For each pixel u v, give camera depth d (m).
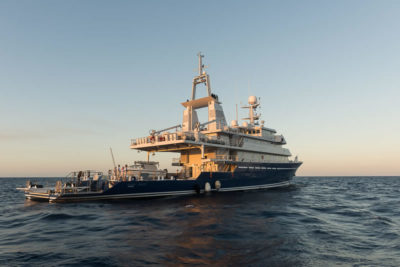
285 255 10.74
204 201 27.03
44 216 19.41
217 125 36.62
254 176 39.00
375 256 10.84
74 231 14.90
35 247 11.88
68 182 30.75
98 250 11.30
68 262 9.85
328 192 43.12
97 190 30.05
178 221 17.19
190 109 39.81
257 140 42.41
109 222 17.19
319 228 15.77
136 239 12.99
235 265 9.56
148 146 34.94
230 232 14.31
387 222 18.00
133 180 27.98
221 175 34.25
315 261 10.11
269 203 26.06
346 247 12.06
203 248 11.53
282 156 48.62
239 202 26.36
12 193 45.16
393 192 45.12
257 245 12.05
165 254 10.71
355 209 23.95
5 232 15.07
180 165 38.94
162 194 30.33
